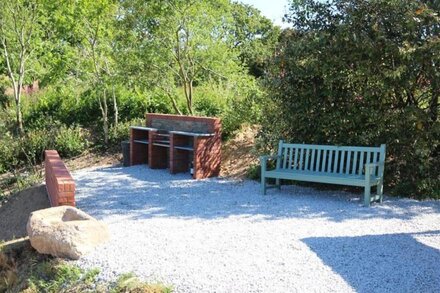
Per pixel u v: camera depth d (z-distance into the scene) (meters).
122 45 13.73
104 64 15.70
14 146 15.47
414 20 8.41
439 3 8.65
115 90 16.47
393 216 7.56
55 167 8.87
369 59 8.95
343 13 9.31
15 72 17.20
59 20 15.19
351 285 4.86
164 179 11.16
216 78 14.23
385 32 8.85
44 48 16.67
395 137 9.16
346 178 8.39
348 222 7.18
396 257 5.61
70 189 7.39
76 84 16.30
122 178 11.41
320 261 5.48
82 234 5.91
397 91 9.12
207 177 11.21
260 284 4.88
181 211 8.06
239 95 13.72
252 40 15.75
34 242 6.03
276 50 10.20
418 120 8.81
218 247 5.99
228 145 12.72
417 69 8.79
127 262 5.54
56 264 5.69
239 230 6.77
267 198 8.95
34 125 17.23
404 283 4.91
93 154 15.13
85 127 17.09
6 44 16.22
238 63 14.50
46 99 18.19
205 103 15.34
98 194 9.69
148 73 13.67
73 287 5.24
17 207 10.31
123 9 13.78
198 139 10.98
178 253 5.79
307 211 7.90
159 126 12.87
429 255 5.68
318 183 9.99
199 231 6.74
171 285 4.92
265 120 10.80
